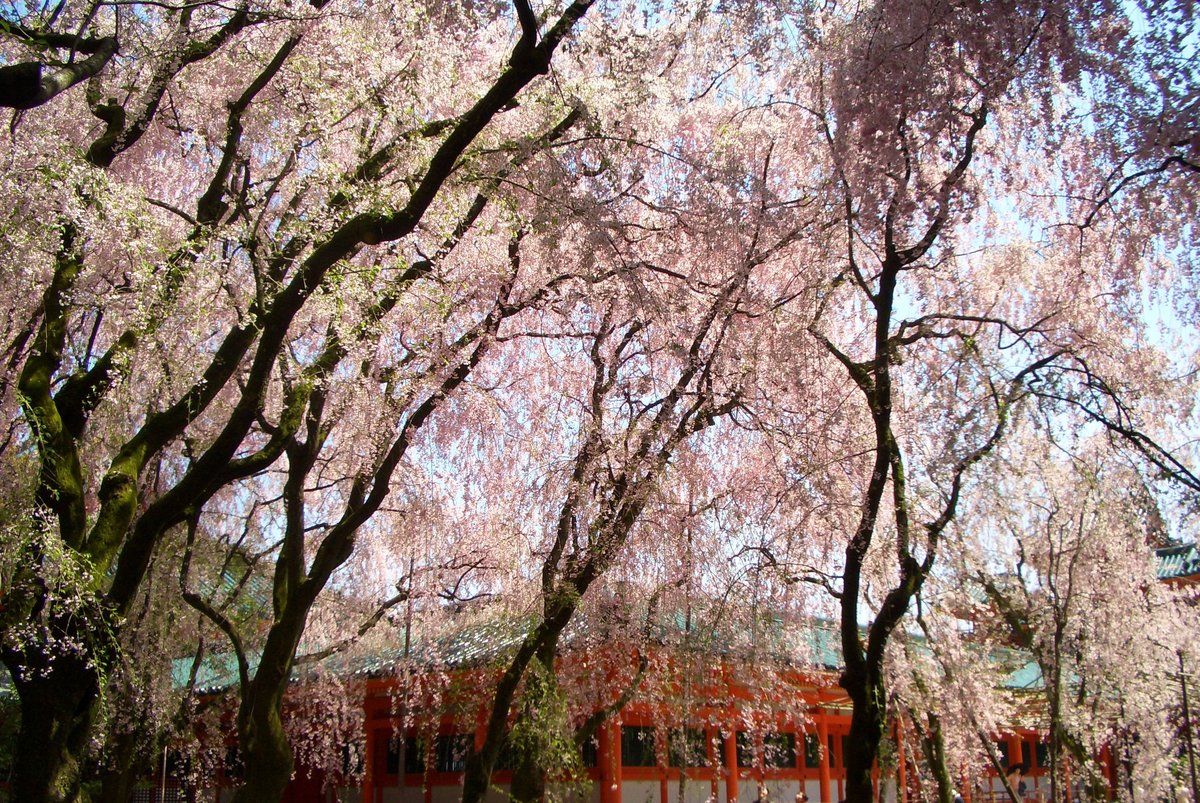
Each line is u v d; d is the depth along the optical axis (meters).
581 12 8.07
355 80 10.23
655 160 11.77
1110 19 7.15
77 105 10.97
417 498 14.73
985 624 16.25
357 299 10.02
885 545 11.49
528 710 12.49
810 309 11.75
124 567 8.56
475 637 17.67
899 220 8.51
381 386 12.59
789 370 11.31
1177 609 15.68
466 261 12.44
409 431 11.84
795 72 11.10
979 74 7.88
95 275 9.95
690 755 15.84
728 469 13.63
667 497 12.82
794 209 11.12
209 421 14.06
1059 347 10.87
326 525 16.16
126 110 10.37
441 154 8.07
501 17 11.29
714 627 12.39
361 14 10.84
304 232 9.25
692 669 13.49
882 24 8.11
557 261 11.66
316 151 10.58
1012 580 14.66
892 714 13.09
